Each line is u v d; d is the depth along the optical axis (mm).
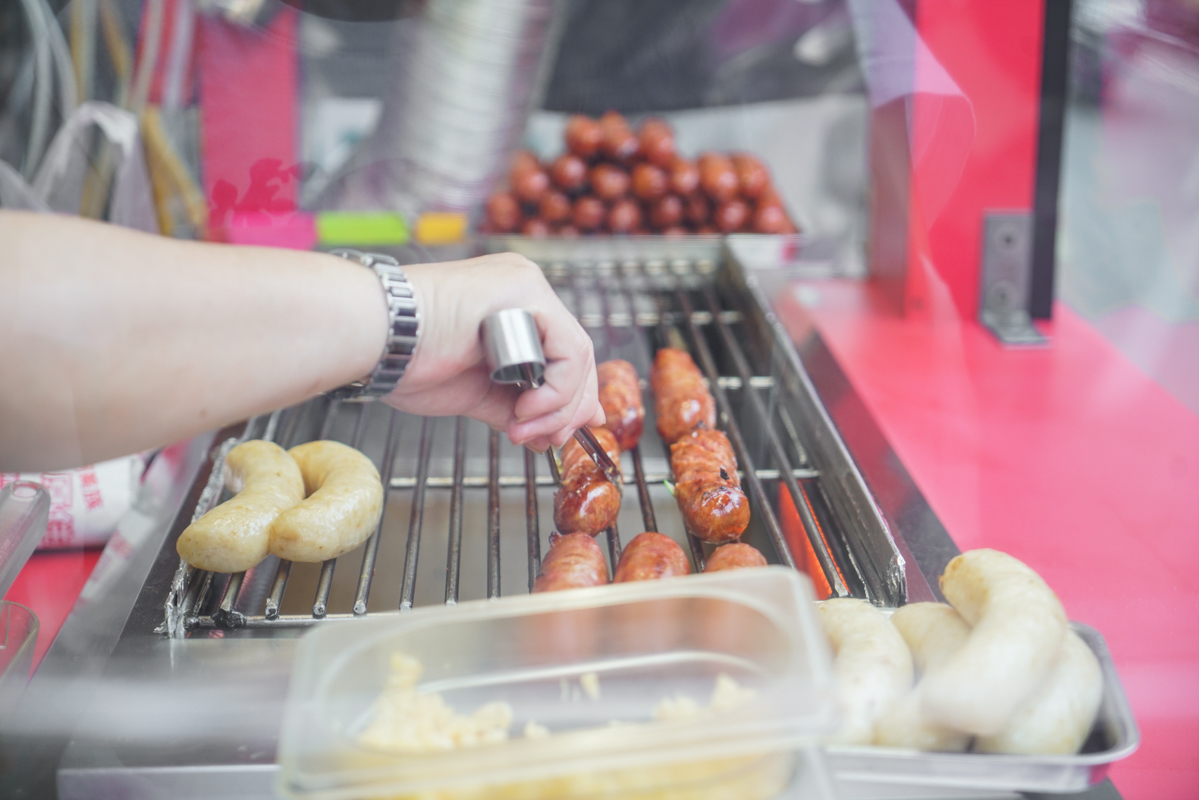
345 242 1022
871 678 503
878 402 826
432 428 745
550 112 1183
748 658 487
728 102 1194
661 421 758
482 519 708
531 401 574
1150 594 630
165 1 937
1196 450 761
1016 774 486
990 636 493
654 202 1061
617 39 1149
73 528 677
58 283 446
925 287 940
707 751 425
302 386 518
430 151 1027
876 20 930
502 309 555
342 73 991
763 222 1052
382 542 688
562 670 494
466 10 966
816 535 631
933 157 899
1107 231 1025
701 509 640
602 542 694
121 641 576
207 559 605
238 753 515
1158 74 1004
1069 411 812
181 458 723
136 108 966
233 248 506
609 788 441
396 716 476
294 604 644
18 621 579
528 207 1070
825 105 1175
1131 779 525
